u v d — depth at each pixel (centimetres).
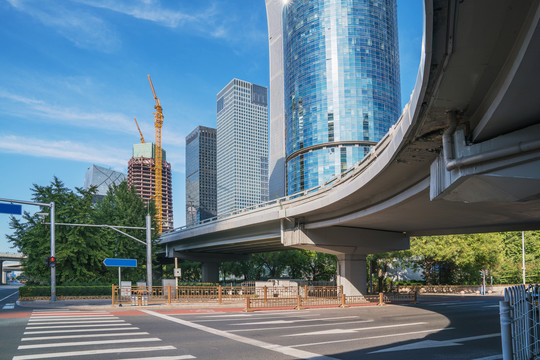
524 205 2123
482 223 3052
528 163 1073
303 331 1545
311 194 3412
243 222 4231
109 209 5038
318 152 16925
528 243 6900
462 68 923
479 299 3988
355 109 16725
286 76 19312
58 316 2094
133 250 5012
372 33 17462
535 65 767
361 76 17012
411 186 2128
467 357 1071
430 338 1392
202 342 1274
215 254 6581
